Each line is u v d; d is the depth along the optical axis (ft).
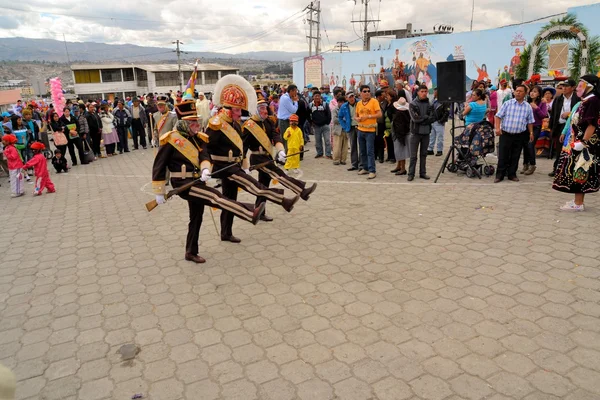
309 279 15.72
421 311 13.26
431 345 11.64
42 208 27.63
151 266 17.61
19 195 31.37
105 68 179.83
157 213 24.90
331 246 18.58
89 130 47.01
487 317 12.75
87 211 26.27
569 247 17.07
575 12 62.75
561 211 21.21
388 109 34.04
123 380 10.95
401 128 29.53
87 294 15.51
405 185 27.86
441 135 36.78
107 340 12.67
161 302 14.69
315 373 10.83
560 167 20.88
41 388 10.80
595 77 19.31
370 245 18.45
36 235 22.25
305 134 49.29
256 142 20.12
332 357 11.39
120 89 184.34
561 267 15.49
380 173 31.65
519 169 30.91
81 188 33.06
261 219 21.97
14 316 14.26
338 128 34.99
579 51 60.85
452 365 10.84
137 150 53.88
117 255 18.95
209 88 189.06
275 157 20.88
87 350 12.25
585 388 9.84
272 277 16.05
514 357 10.99
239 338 12.44
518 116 25.72
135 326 13.32
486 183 27.27
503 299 13.65
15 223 24.59
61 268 17.88
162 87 181.06
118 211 25.88
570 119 21.68
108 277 16.80
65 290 15.90
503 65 75.41
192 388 10.54
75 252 19.58
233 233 20.80
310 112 40.22
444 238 18.74
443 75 27.02
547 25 64.08
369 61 97.35
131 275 16.87
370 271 16.07
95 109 48.34
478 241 18.20
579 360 10.75
